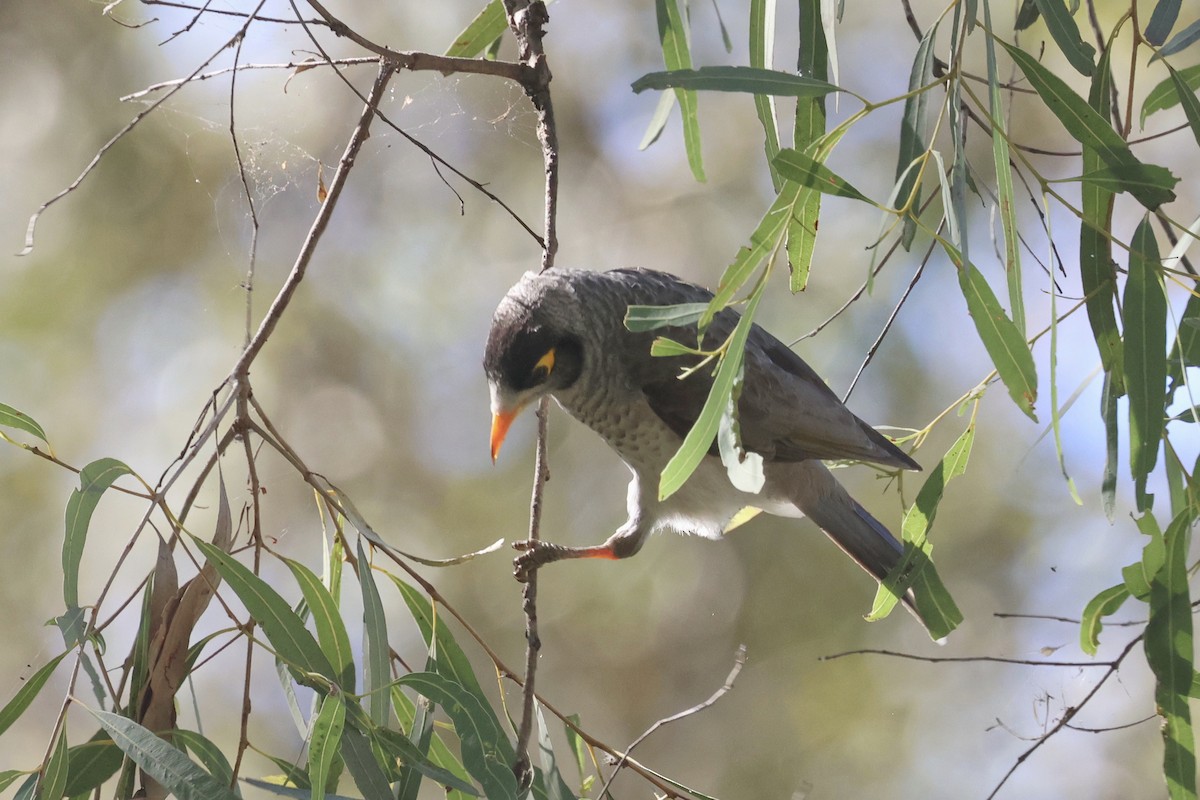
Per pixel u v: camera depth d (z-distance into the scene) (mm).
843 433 6488
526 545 6574
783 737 11625
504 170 11688
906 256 10758
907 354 11031
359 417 11539
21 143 11023
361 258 11562
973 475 11430
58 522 10789
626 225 12156
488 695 11297
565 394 6418
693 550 11906
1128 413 4582
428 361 11711
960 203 4129
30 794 4113
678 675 11766
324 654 4559
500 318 6273
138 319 11164
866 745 11555
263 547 4562
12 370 10891
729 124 12172
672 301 6609
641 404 6508
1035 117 10609
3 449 10844
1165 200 4438
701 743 11719
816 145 4234
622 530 6836
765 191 12031
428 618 5125
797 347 10805
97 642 4199
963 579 11516
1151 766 11086
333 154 10953
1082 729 5195
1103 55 4738
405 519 11453
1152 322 4516
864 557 6688
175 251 11125
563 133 12172
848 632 11703
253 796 10227
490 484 11555
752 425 6398
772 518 11969
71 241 11047
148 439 11016
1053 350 3898
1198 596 7152
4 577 10570
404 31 11094
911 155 4633
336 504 4691
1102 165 4531
